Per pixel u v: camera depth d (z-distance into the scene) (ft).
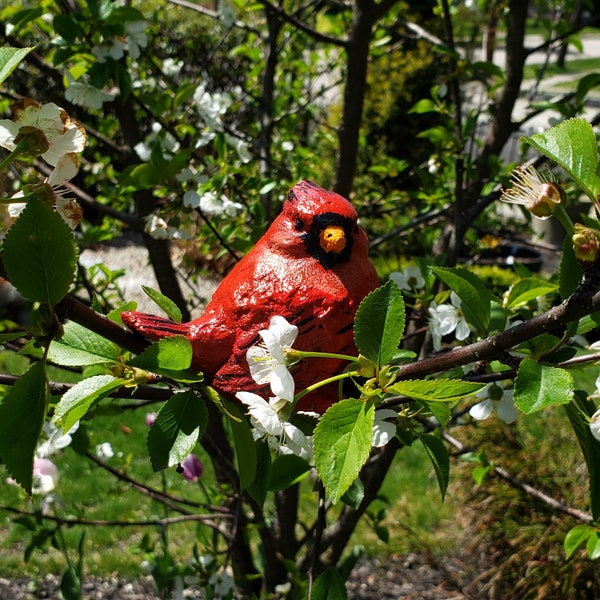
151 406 12.95
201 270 10.58
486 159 8.52
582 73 56.70
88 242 9.09
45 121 2.76
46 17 7.55
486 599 11.47
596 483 3.27
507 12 9.47
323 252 3.53
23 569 12.48
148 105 7.15
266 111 10.01
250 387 3.42
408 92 23.57
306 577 7.11
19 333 2.74
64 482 14.55
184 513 8.46
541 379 3.10
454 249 7.74
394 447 7.34
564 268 3.17
